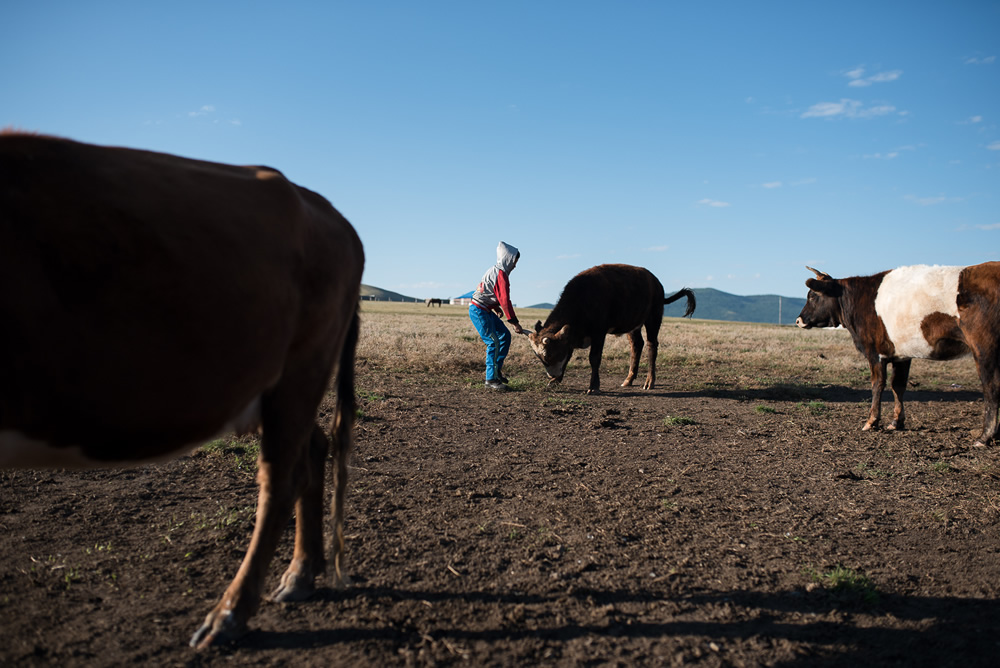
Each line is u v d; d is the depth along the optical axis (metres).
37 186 2.03
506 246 10.42
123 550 3.77
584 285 10.59
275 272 2.64
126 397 2.14
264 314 2.55
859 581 3.58
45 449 2.12
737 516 4.75
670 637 2.99
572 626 3.06
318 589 3.33
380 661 2.68
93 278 2.04
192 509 4.51
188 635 2.84
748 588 3.53
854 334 8.09
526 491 5.23
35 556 3.63
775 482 5.67
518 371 12.89
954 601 3.42
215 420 2.49
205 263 2.32
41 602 3.09
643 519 4.62
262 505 2.87
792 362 15.58
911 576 3.74
